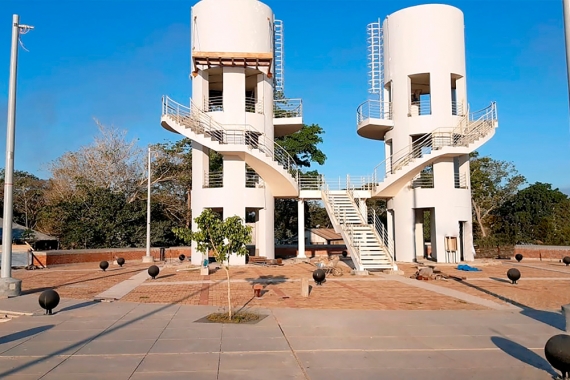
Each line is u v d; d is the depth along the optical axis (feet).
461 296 52.54
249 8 97.66
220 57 89.97
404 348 29.55
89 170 141.90
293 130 110.52
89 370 24.99
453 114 105.70
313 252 134.72
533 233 149.28
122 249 120.47
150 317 39.96
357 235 85.66
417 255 109.09
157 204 142.92
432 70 102.12
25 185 164.14
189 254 130.21
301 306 45.68
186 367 25.54
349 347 29.78
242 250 41.42
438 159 99.76
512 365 25.98
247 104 103.96
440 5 103.35
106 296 53.16
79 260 110.32
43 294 41.47
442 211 98.84
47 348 29.60
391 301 48.88
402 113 104.63
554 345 23.09
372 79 113.80
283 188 100.01
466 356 27.76
